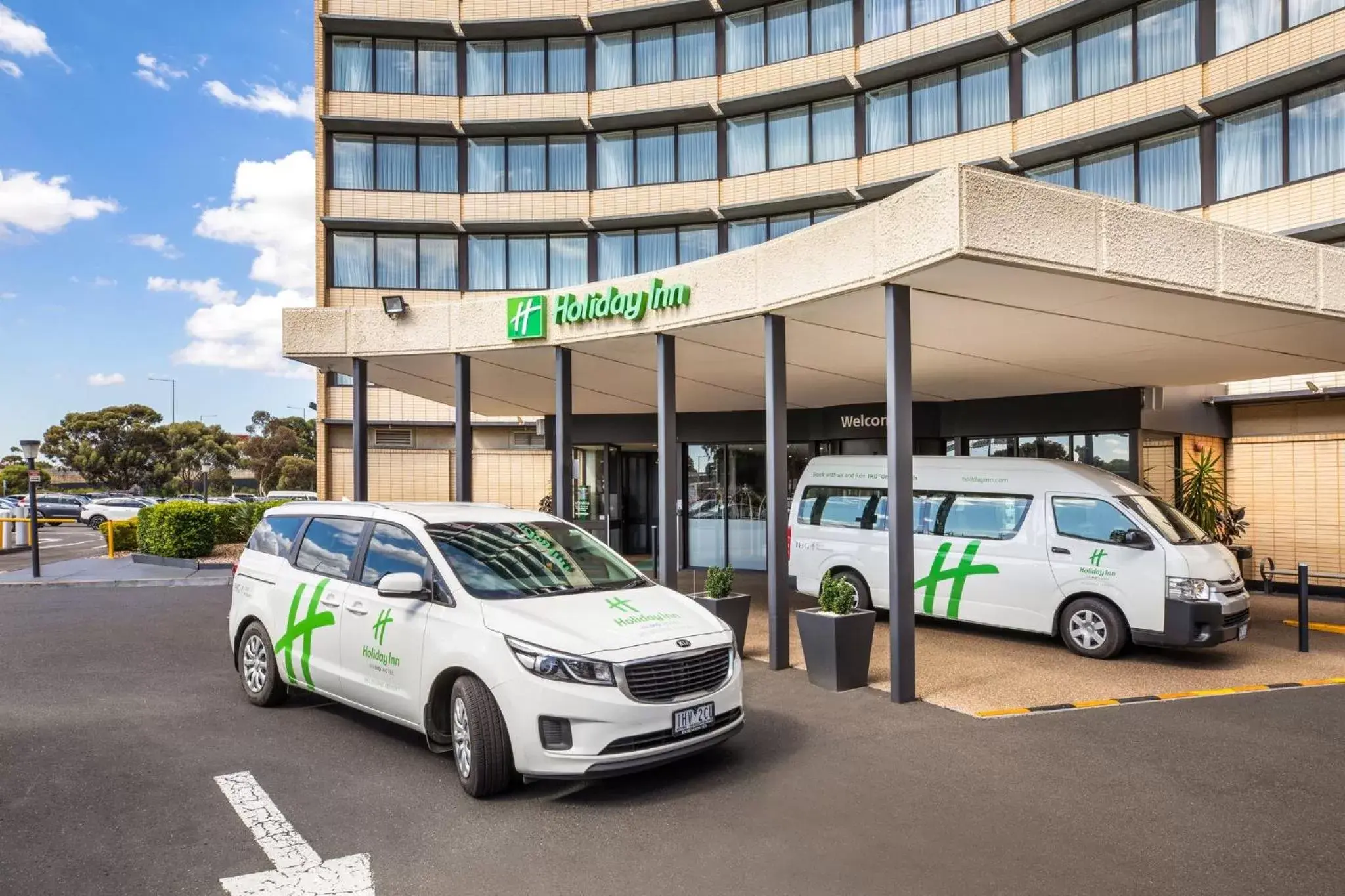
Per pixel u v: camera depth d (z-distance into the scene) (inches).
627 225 1063.0
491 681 193.6
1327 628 418.9
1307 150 628.1
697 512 684.1
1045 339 361.4
